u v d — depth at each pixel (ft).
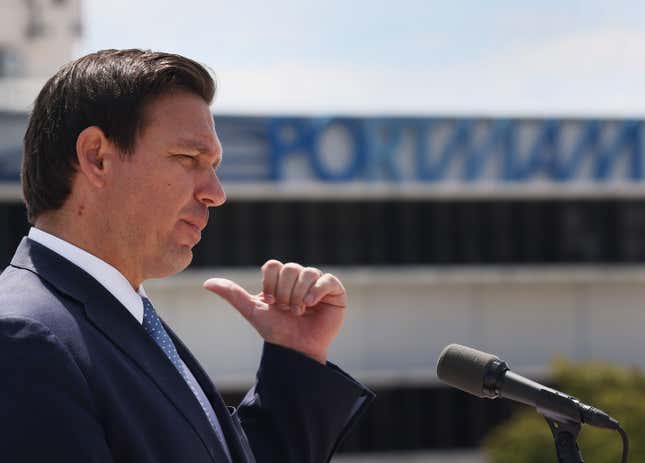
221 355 104.37
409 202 105.91
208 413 10.79
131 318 9.96
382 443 108.06
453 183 106.32
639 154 108.88
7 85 96.53
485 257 107.14
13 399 8.54
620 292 112.78
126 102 9.94
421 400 108.88
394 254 105.60
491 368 11.98
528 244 107.76
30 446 8.47
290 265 12.92
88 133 9.92
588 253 108.47
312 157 103.81
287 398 12.55
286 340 12.89
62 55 130.82
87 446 8.70
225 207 102.53
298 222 103.81
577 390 92.12
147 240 10.14
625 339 112.98
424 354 109.40
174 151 10.05
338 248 104.53
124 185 9.99
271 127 103.14
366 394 13.05
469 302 110.42
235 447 10.99
